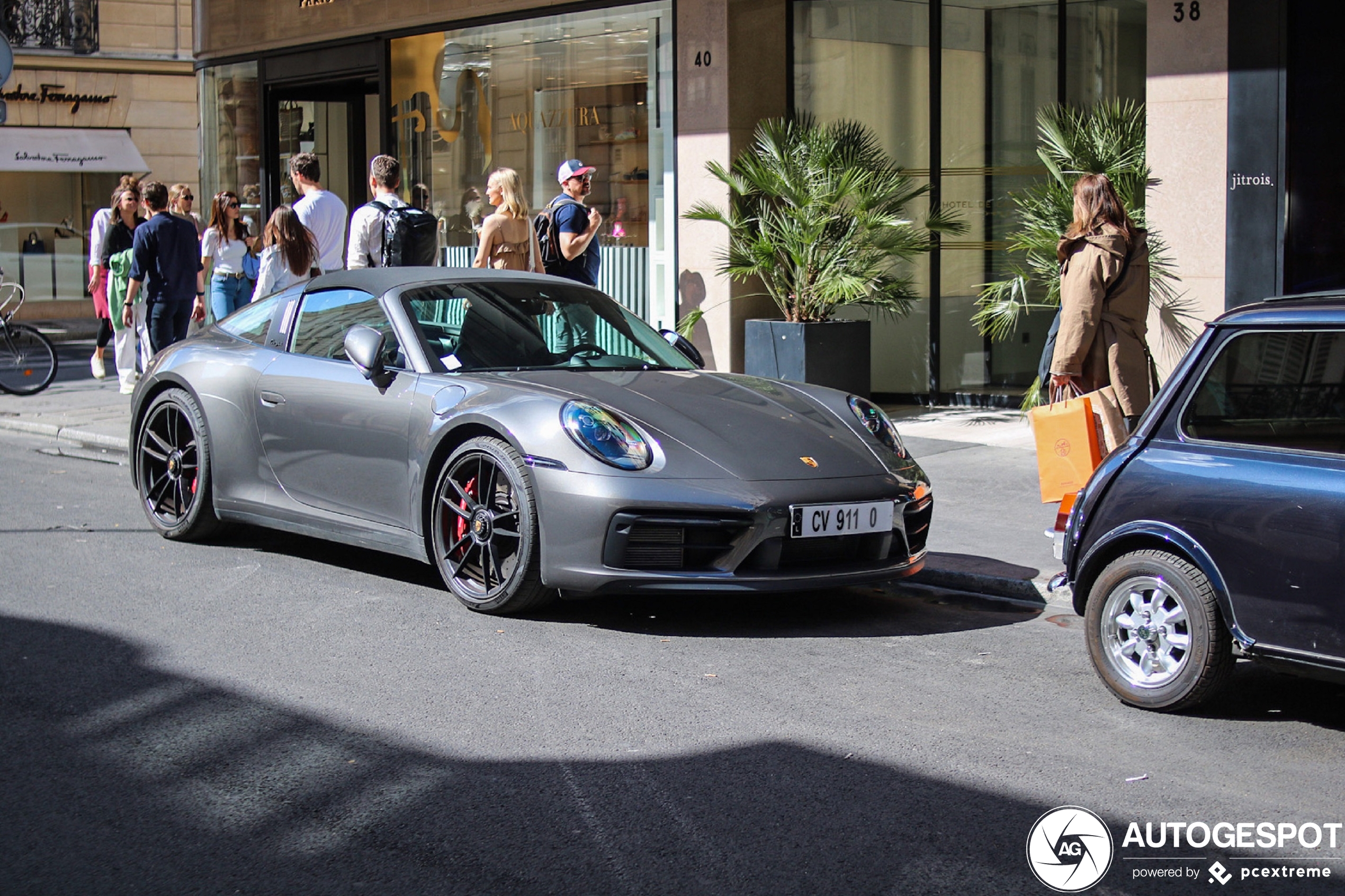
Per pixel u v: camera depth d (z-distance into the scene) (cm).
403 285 642
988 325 1120
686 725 438
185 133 2811
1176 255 941
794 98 1177
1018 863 338
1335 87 903
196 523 694
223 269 1198
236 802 373
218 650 516
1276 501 420
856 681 489
